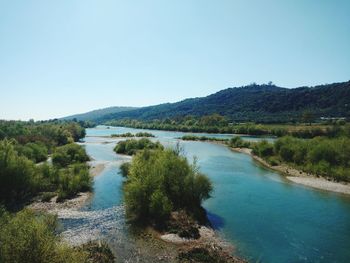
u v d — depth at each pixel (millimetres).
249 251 23719
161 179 31859
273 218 31250
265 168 62000
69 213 32656
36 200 37406
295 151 64750
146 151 44531
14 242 14281
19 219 16453
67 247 16234
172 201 31281
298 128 139250
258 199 38375
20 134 93000
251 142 105125
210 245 24250
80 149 73500
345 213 33094
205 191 32281
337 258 22734
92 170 57438
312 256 23000
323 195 40656
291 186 45875
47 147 84000
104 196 39500
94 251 21797
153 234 26672
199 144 113125
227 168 61438
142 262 21625
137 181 31375
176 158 34125
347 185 46219
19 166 38219
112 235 26609
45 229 15898
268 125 166000
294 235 26922
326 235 27016
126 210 32875
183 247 24078
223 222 29938
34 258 14250
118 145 91625
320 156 58000
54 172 44094
